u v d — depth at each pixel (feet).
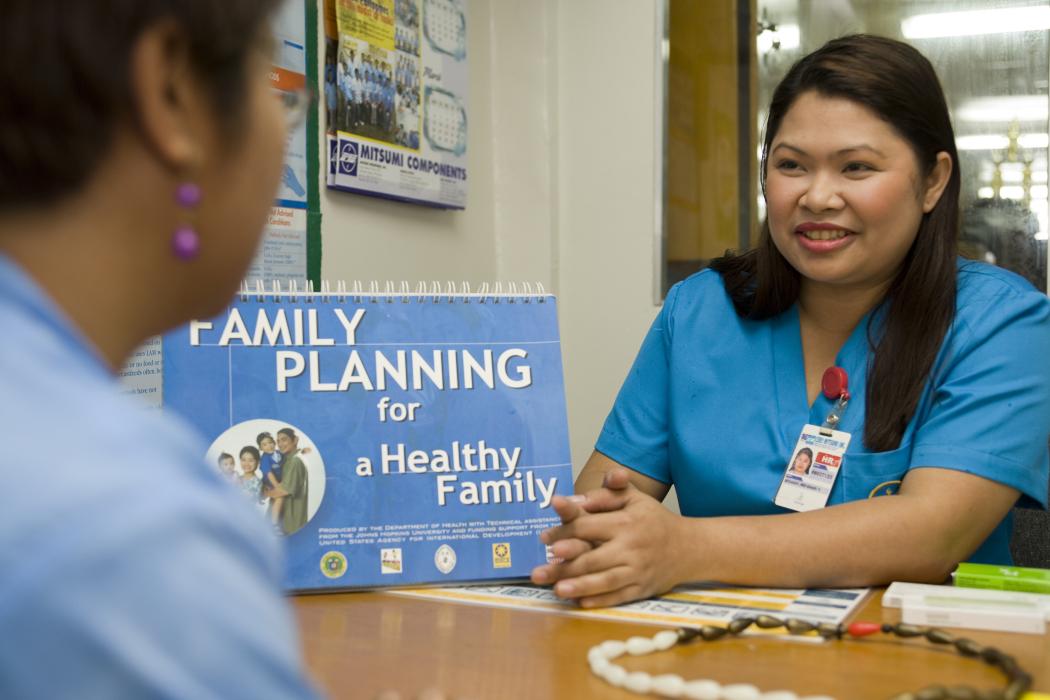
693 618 2.89
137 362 3.85
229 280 1.50
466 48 7.14
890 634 2.66
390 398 3.51
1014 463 3.64
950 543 3.45
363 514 3.35
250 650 0.97
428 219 6.90
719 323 4.47
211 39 1.27
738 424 4.23
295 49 5.38
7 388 1.01
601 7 7.57
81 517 0.90
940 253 4.00
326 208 5.81
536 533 3.46
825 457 3.92
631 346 7.63
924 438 3.77
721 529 3.31
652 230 7.52
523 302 3.80
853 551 3.32
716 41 7.30
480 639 2.70
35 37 1.16
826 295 4.19
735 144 7.28
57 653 0.86
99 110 1.20
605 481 3.27
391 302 3.67
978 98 6.76
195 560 0.95
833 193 3.82
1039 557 4.58
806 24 7.09
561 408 3.67
